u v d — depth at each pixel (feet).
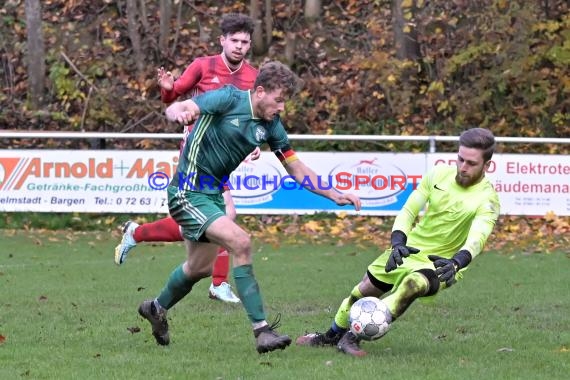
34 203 106.83
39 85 130.62
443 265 43.70
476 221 45.62
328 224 104.88
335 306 63.62
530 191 102.99
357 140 111.75
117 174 106.01
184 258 88.58
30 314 60.39
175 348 49.73
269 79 44.65
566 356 47.65
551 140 102.17
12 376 42.98
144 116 127.95
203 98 44.52
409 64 126.00
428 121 124.98
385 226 104.99
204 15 139.95
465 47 126.21
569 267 82.53
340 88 128.67
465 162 45.62
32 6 129.39
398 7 129.29
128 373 43.42
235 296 66.03
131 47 136.15
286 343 43.75
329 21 138.92
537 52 123.65
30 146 125.80
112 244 98.53
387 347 49.98
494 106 124.67
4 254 91.15
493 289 70.95
